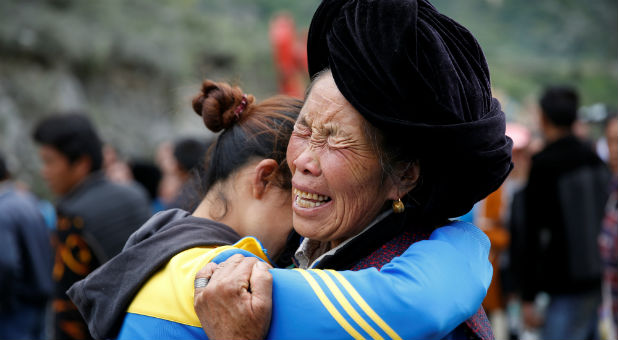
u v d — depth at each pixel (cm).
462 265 125
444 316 118
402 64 121
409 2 124
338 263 139
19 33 973
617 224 316
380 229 136
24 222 367
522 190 410
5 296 360
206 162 168
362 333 117
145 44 1170
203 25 1505
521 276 409
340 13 133
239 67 1452
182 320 132
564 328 391
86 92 1067
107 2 1188
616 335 323
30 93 949
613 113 545
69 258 307
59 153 319
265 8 2095
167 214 159
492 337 134
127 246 153
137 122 1099
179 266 137
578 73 2023
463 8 2228
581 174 389
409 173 132
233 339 118
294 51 1427
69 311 306
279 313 120
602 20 2306
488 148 126
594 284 388
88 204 310
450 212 134
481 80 134
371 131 127
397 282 119
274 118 162
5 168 385
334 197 132
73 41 1042
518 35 2189
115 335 143
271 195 158
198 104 168
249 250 141
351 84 125
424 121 123
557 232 392
